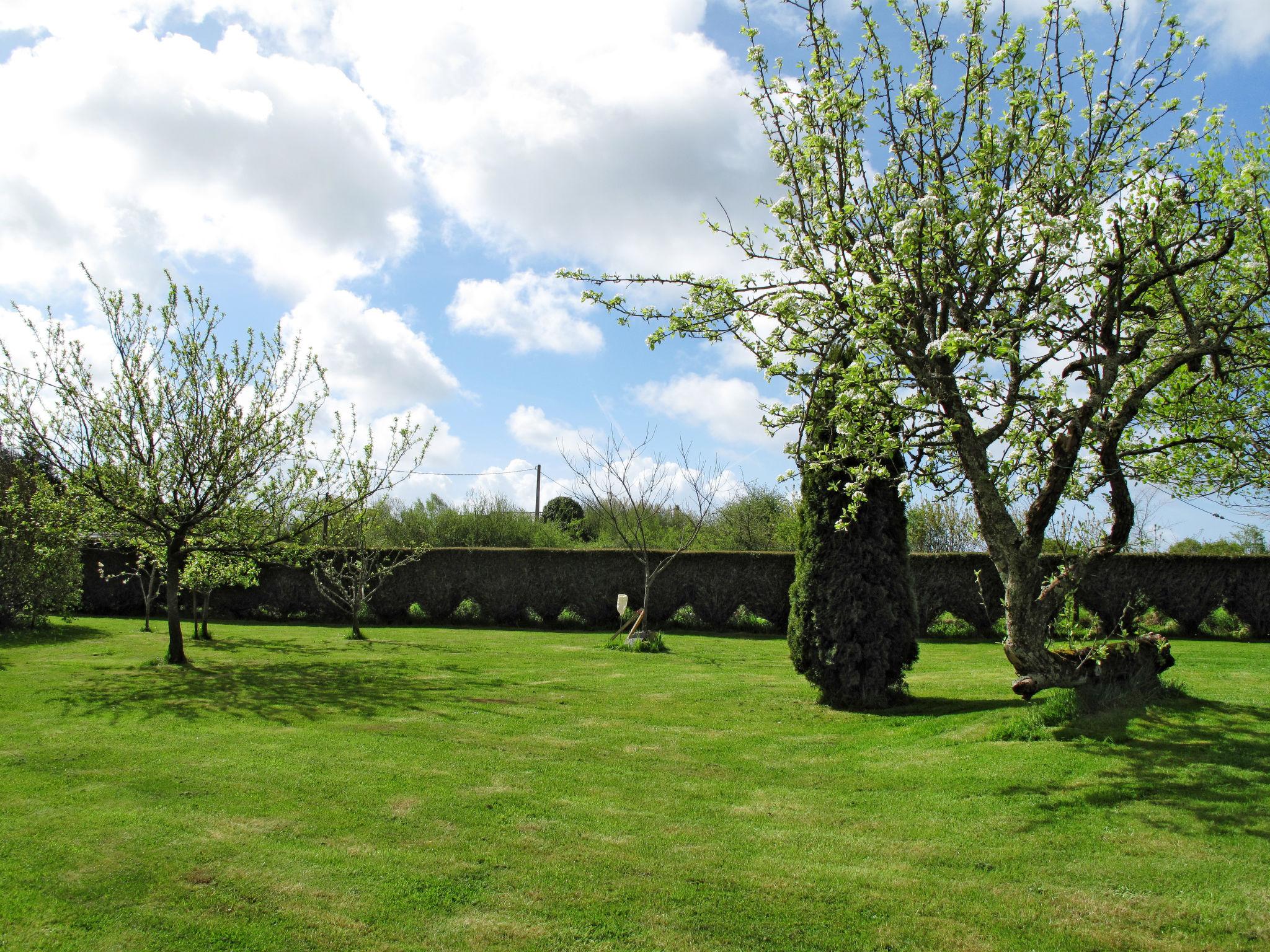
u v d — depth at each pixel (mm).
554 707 8203
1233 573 15797
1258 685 8344
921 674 10391
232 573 14000
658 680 10031
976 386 6223
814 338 6414
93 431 10438
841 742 6688
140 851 4188
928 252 6312
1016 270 6512
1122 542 7023
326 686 9383
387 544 19750
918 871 3961
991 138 6562
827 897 3697
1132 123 6668
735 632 18109
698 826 4641
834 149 6582
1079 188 6320
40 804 4898
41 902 3602
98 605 20281
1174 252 6867
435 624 19578
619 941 3311
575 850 4270
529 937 3346
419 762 5945
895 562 8250
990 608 16969
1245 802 4586
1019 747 5992
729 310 6543
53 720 7332
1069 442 6492
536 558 19203
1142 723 6402
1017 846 4203
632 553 18875
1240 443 7199
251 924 3439
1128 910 3490
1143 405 8055
